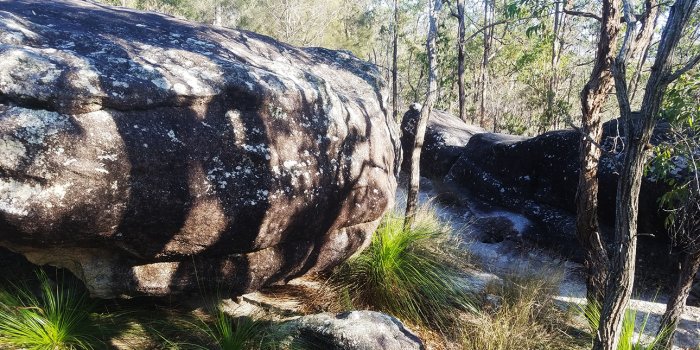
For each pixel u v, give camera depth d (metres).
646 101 2.15
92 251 2.81
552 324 4.08
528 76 14.27
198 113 2.88
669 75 2.07
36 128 2.33
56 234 2.47
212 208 2.88
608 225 5.88
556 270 5.26
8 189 2.28
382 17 25.92
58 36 2.98
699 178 3.60
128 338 3.11
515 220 6.91
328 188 3.51
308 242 3.66
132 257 2.90
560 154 6.63
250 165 3.04
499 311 4.01
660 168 3.65
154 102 2.71
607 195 5.73
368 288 4.15
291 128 3.28
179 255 2.96
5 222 2.29
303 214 3.36
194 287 3.19
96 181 2.47
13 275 3.29
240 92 3.04
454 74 16.84
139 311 3.38
